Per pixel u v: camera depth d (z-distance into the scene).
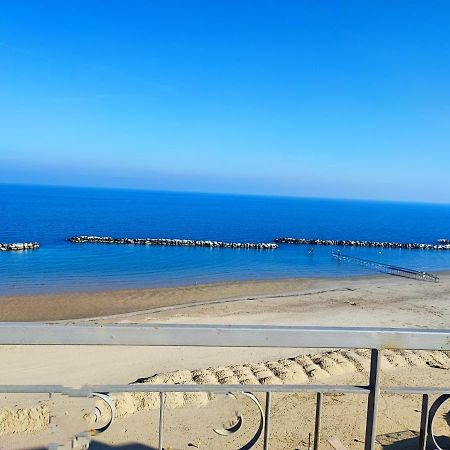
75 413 2.57
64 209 125.44
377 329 2.23
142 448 5.70
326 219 138.00
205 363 11.86
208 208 174.38
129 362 11.88
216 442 5.98
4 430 6.24
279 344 2.15
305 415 7.39
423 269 43.47
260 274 36.34
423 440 2.57
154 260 42.56
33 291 26.53
